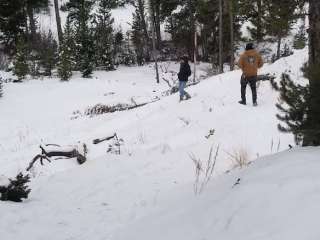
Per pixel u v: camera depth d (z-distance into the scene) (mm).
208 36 33750
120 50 38531
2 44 35906
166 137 11305
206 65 35000
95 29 36344
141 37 38094
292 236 2822
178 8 43312
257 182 3826
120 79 31750
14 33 34438
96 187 6574
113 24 42250
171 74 33594
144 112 15672
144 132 12305
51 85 28250
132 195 6078
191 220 3988
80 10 35781
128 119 15492
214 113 12438
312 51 5086
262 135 9219
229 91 15086
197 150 8297
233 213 3541
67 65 30062
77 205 5844
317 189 3281
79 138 14000
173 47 39188
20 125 18922
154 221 4605
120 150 10016
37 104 23469
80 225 5125
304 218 2961
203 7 32250
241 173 4660
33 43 34969
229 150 8164
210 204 4109
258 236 3008
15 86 27344
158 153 8391
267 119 10578
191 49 36469
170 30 37562
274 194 3443
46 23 41750
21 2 34062
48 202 6043
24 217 5395
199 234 3588
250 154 7910
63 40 31875
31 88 27109
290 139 8547
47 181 7152
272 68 16078
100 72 34125
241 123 10742
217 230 3463
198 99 14742
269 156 4898
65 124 18281
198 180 6105
